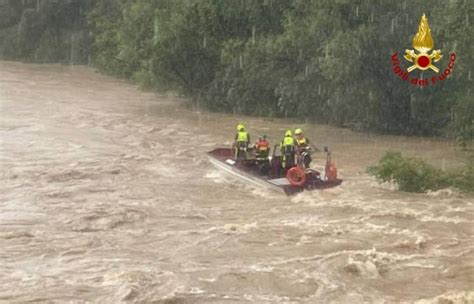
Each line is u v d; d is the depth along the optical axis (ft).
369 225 55.77
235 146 73.31
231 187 69.62
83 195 65.10
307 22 112.27
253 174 67.87
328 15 108.37
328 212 59.77
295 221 57.11
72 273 44.29
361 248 50.16
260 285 42.93
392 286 43.27
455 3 88.28
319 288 42.60
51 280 43.01
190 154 86.48
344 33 104.32
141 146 91.66
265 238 52.37
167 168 78.23
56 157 82.64
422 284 43.60
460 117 91.76
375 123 107.04
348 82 104.37
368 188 68.69
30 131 100.78
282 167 69.31
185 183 71.15
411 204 62.44
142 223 56.29
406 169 68.54
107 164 79.25
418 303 40.11
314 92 110.22
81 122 111.14
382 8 105.81
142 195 65.67
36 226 54.80
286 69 116.16
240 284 43.01
